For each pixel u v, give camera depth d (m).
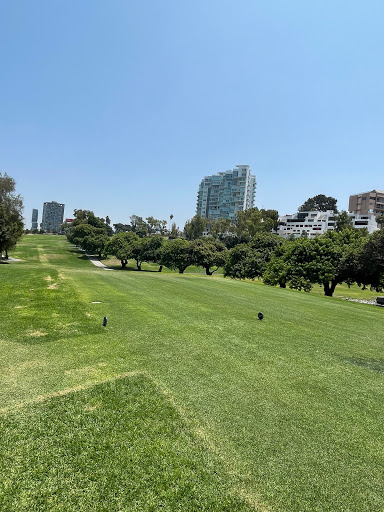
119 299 10.56
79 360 5.30
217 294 13.11
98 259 63.94
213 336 6.97
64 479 2.63
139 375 4.74
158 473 2.74
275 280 25.05
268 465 2.92
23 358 5.32
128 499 2.45
